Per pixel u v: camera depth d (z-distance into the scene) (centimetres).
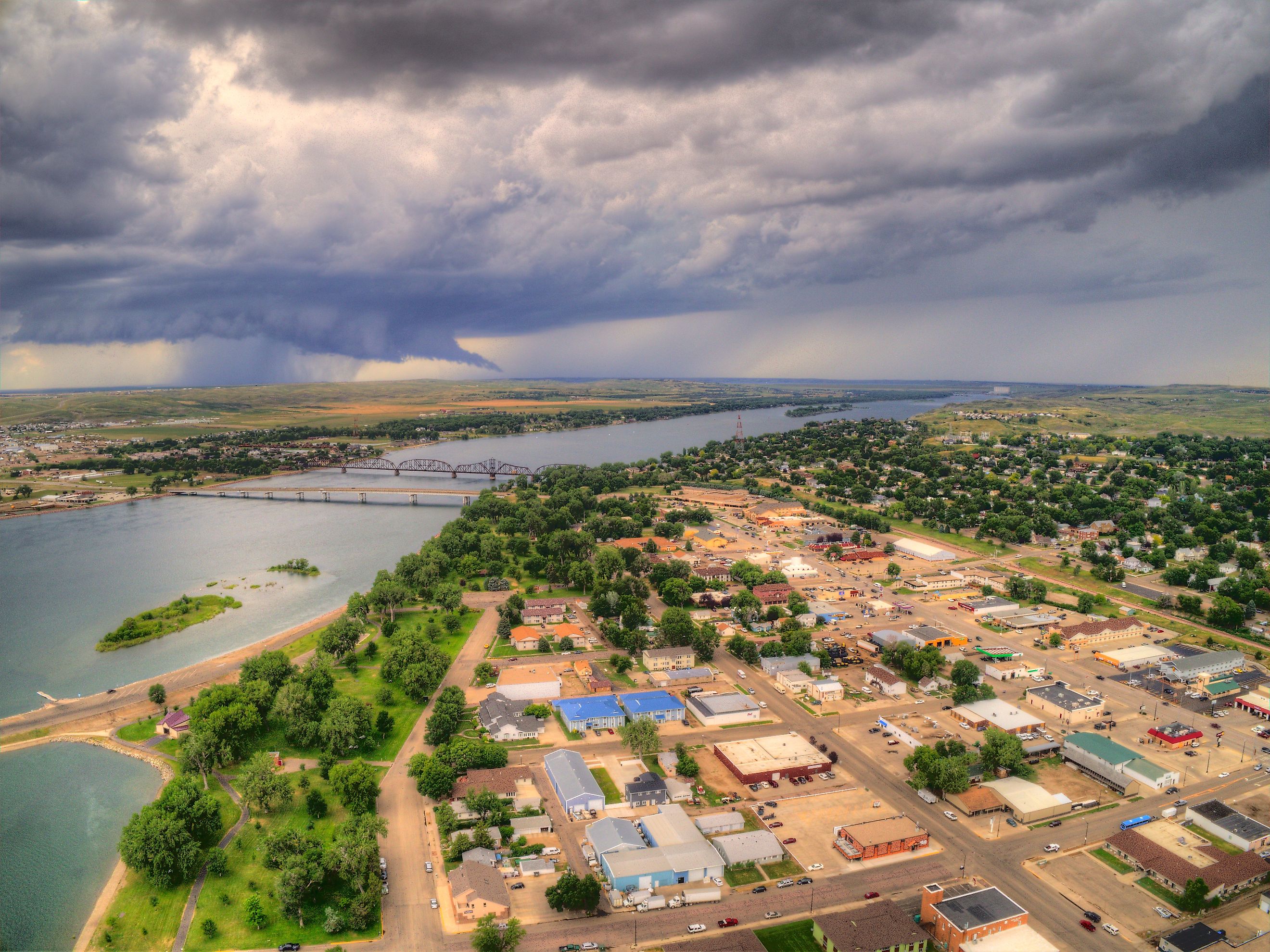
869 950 16125
